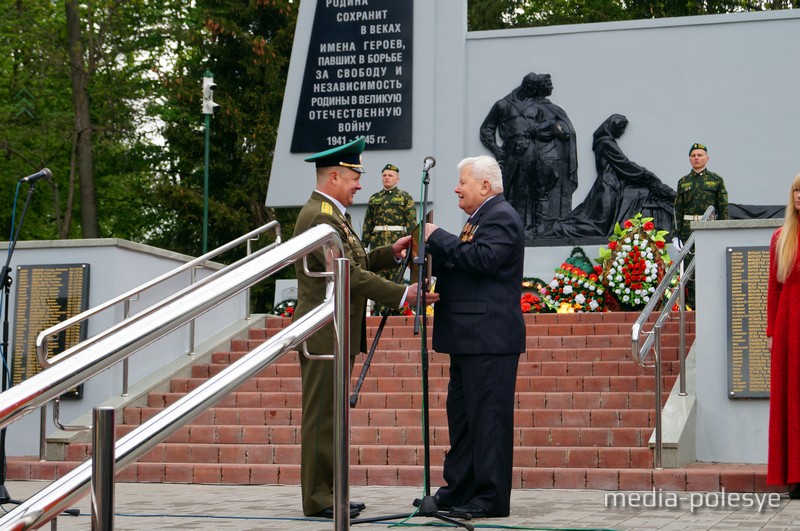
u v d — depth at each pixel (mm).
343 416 3896
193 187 28578
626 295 13789
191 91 27516
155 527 6348
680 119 16281
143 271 12562
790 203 7727
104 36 27016
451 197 16844
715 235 9758
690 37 16359
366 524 6254
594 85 16672
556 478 8766
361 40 17250
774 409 7664
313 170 17281
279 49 28578
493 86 17094
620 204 16219
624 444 9641
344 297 3914
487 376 6449
